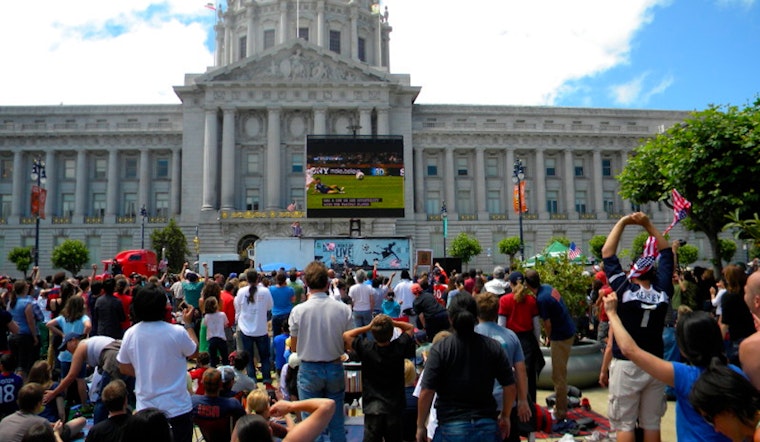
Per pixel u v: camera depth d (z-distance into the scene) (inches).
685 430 198.4
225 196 2568.9
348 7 3464.6
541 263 631.2
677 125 986.1
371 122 2714.1
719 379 163.0
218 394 334.0
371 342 298.2
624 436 280.2
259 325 530.0
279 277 578.9
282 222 2502.5
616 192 2933.1
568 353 408.2
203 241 2513.5
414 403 343.3
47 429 207.8
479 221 2783.0
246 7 3437.5
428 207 2829.7
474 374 242.8
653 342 276.1
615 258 291.6
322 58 2679.6
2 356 376.5
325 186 1534.2
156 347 268.4
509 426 254.4
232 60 3513.8
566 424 397.4
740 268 365.4
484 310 291.1
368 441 285.9
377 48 3545.8
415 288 637.9
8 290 624.1
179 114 2805.1
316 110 2637.8
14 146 2694.4
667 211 2906.0
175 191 2726.4
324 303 318.7
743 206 861.2
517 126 2920.8
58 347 547.5
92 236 2687.0
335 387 315.3
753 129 863.7
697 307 568.1
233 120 2628.0
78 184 2696.9
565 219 2824.8
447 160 2815.0
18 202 2679.6
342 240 1342.3
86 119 2778.1
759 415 158.7
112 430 249.0
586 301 593.6
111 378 336.5
